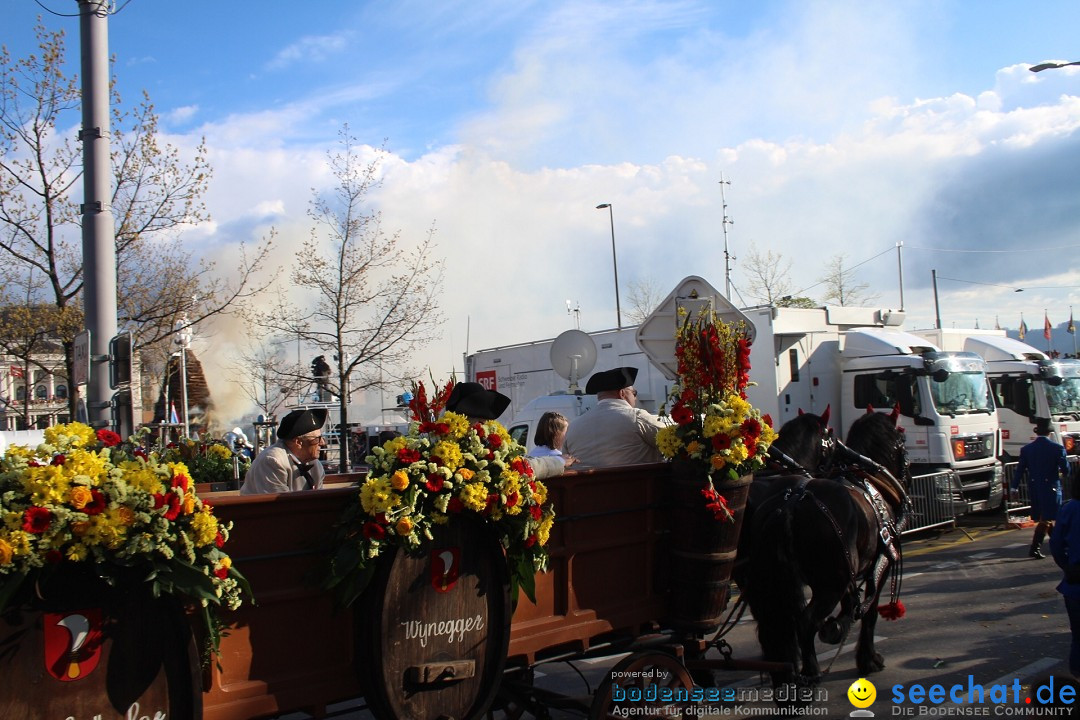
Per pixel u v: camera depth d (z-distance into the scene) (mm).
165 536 3133
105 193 9188
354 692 3996
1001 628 8492
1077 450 18953
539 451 7777
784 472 7281
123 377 8875
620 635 5270
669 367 13305
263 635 3721
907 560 12430
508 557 4320
